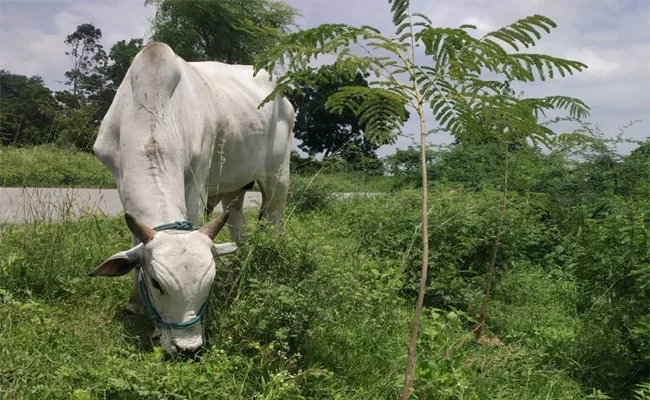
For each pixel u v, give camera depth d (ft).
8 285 14.39
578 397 12.56
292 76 8.89
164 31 69.26
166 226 12.19
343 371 12.07
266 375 11.10
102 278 15.47
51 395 9.72
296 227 23.00
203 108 15.49
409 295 17.88
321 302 12.19
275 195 19.33
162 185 12.91
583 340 14.35
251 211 31.17
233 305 12.58
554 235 23.70
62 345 11.55
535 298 19.42
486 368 13.07
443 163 36.19
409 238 19.84
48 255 15.19
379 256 20.21
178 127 14.03
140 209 12.66
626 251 14.07
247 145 17.29
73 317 13.43
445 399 10.78
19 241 16.37
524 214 20.80
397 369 12.35
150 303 11.87
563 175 28.73
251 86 18.01
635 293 13.69
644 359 13.37
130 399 9.83
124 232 20.08
